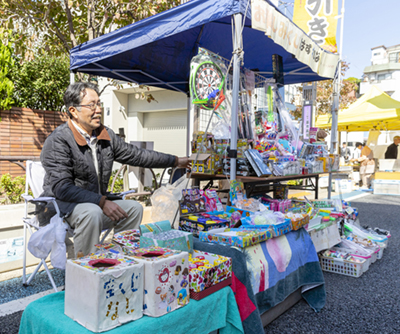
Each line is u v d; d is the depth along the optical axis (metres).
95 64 3.64
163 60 3.88
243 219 2.18
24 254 2.58
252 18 2.19
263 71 4.56
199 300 1.44
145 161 2.58
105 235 2.38
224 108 2.76
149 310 1.27
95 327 1.12
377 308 2.42
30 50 4.89
